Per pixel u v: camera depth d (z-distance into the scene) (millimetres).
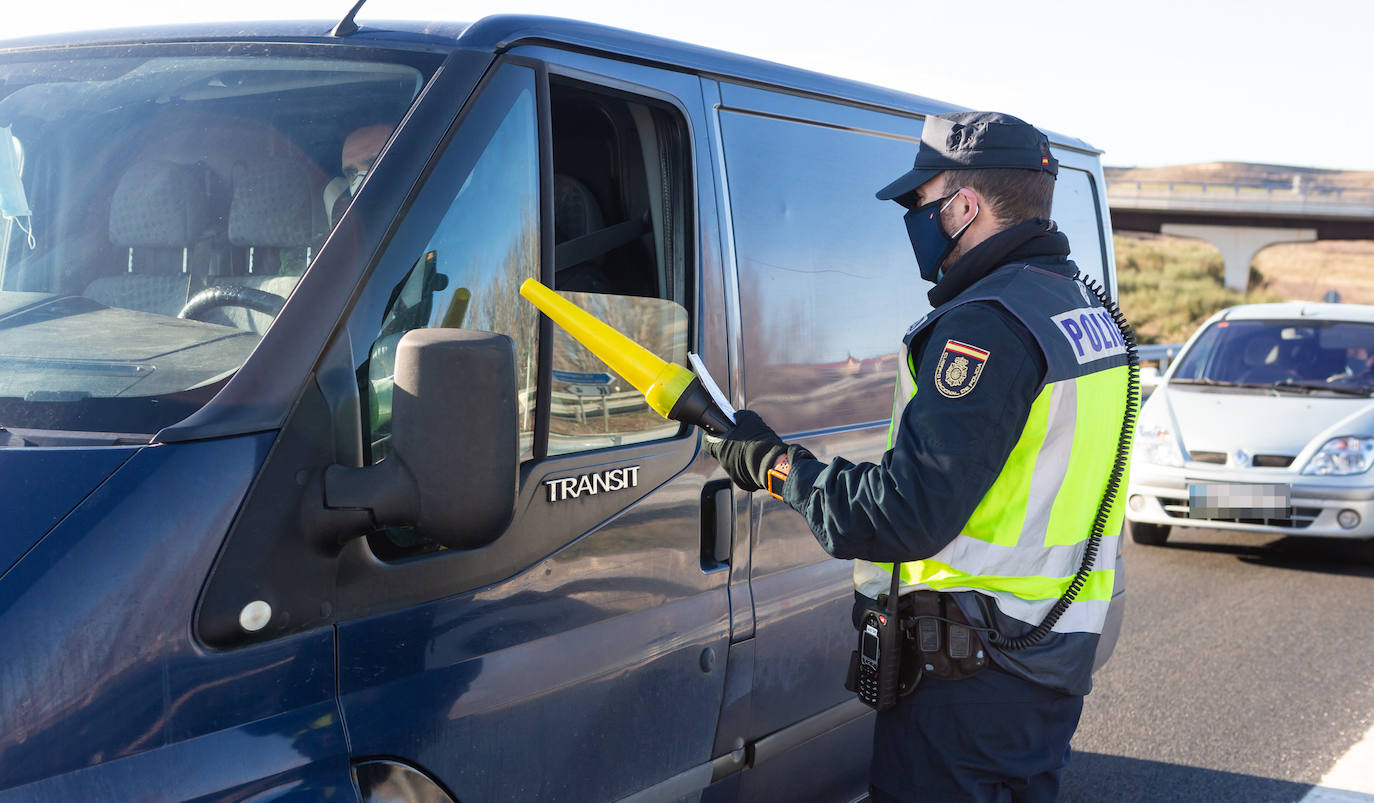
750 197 2494
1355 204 68062
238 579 1483
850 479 1782
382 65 1914
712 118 2412
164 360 1680
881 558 1783
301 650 1567
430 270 1752
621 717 2107
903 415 1787
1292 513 6918
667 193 2340
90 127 2033
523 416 1930
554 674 1954
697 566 2293
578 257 2303
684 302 2324
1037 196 1922
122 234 1911
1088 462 1888
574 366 2043
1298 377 7648
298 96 1932
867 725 2906
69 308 1837
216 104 1979
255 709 1515
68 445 1521
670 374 1845
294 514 1529
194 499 1457
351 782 1604
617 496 2092
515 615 1893
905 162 3066
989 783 1961
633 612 2135
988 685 1915
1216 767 4219
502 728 1861
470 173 1823
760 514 2459
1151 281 75812
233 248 1849
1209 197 71312
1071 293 1904
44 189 1993
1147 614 6180
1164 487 7250
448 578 1777
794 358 2598
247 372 1541
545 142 1971
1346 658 5461
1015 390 1743
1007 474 1839
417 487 1476
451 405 1459
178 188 1902
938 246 1982
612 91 2162
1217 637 5777
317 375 1572
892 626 1961
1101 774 4152
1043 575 1902
